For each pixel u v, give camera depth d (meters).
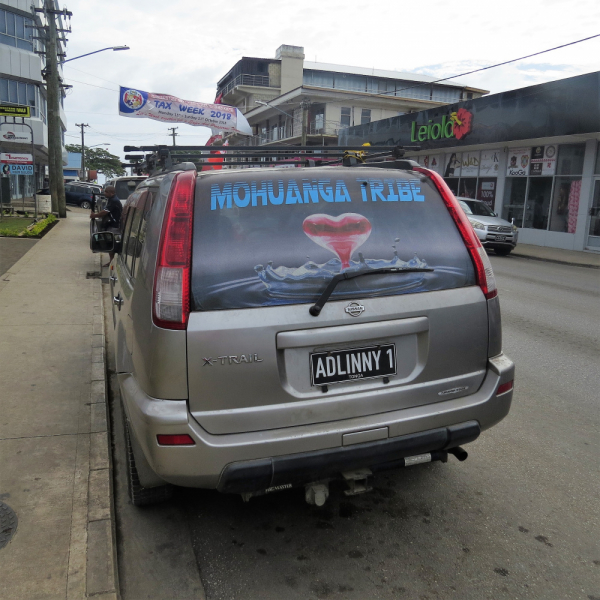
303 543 2.91
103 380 4.83
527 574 2.68
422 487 3.46
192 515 3.16
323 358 2.53
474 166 24.61
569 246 20.17
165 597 2.52
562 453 3.92
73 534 2.74
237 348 2.38
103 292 9.06
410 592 2.55
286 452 2.46
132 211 4.19
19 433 3.79
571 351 6.47
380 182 2.84
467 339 2.81
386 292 2.64
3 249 12.94
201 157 3.55
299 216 2.60
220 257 2.43
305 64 57.47
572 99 17.72
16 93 35.31
